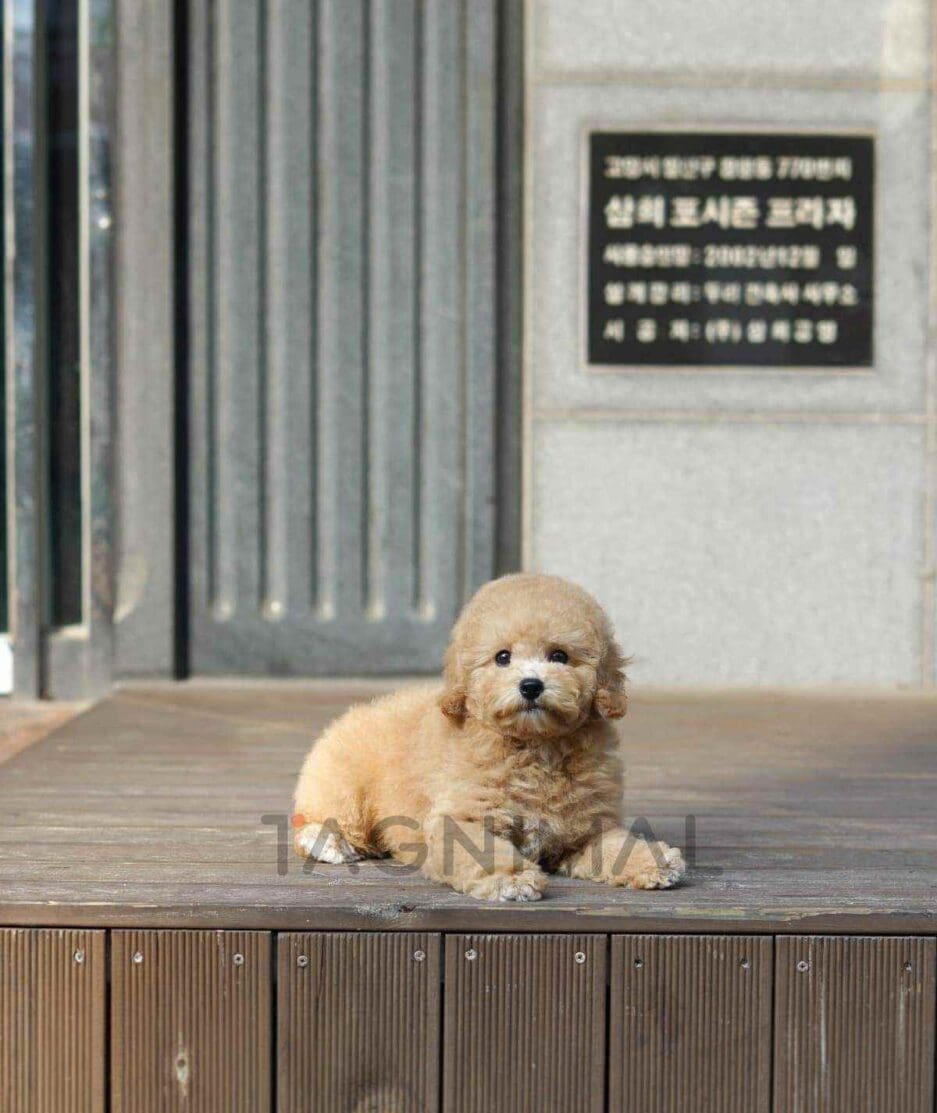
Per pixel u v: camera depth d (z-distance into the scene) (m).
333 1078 2.83
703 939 2.81
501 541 6.37
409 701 3.49
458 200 6.23
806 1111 2.83
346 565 6.32
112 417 6.18
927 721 5.39
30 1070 2.85
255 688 6.13
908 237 6.30
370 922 2.82
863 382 6.33
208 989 2.83
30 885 2.98
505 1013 2.82
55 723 5.73
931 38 6.27
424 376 6.29
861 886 3.02
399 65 6.20
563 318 6.29
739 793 4.09
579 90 6.23
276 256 6.25
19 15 6.02
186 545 6.30
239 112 6.19
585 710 3.05
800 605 6.38
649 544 6.36
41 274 6.13
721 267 6.28
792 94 6.25
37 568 6.17
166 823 3.62
